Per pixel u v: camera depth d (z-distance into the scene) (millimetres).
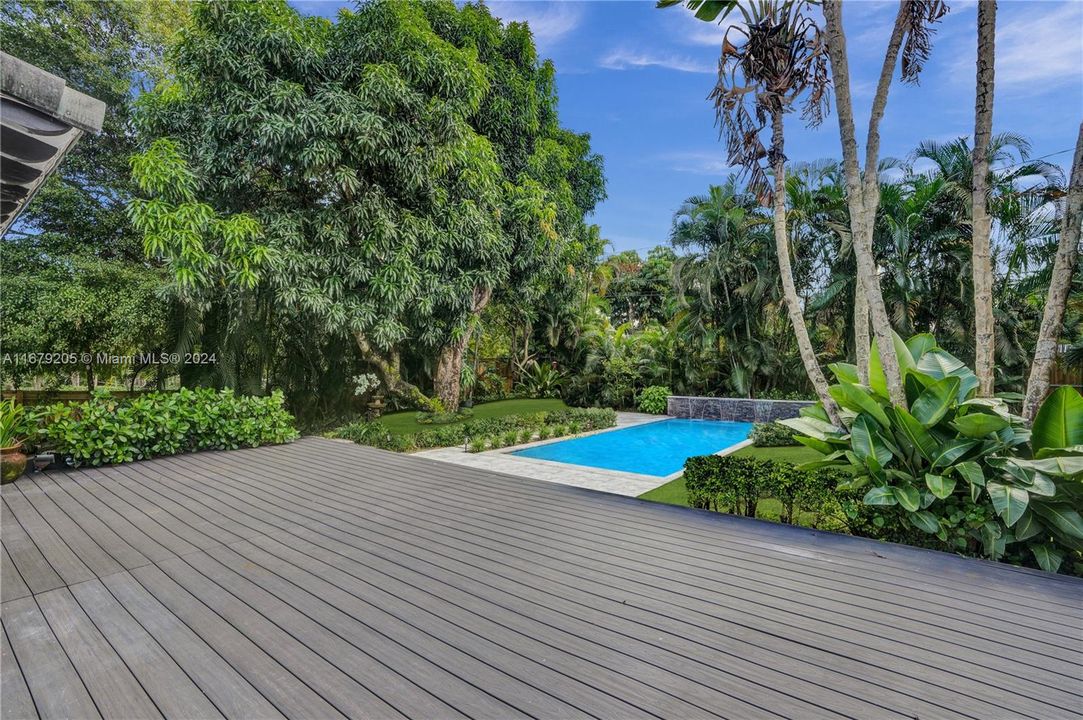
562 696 1655
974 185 3682
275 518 3643
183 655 1903
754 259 12961
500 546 3102
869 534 3395
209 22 7977
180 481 4695
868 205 3828
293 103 7738
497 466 7023
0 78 1614
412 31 8953
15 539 3188
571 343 16391
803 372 12922
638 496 5359
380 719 1542
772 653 1919
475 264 10656
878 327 3652
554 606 2309
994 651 1932
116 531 3344
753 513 3906
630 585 2541
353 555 2941
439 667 1823
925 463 3393
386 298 8773
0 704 1622
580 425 10797
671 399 13852
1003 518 2770
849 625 2137
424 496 4273
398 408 13172
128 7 10734
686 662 1857
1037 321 10188
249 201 8977
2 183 2303
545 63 13852
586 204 16234
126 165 10758
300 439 6977
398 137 8445
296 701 1633
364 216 8664
